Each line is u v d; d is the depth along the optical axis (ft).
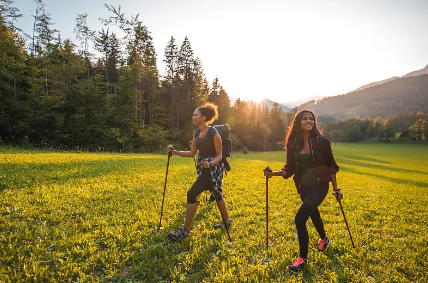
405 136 499.51
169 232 13.42
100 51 132.98
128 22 120.88
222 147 13.60
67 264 9.43
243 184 30.30
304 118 11.04
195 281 9.38
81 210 15.24
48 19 116.67
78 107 100.37
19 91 101.65
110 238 12.12
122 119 105.40
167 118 160.66
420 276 10.71
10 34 74.49
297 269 10.33
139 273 9.72
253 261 11.16
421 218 20.88
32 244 10.75
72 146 93.91
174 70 163.73
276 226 15.62
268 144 261.03
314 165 10.85
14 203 14.93
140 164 38.65
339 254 12.39
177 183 26.48
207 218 16.16
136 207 17.01
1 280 8.10
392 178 59.41
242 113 241.76
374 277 10.48
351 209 22.24
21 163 28.53
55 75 110.22
